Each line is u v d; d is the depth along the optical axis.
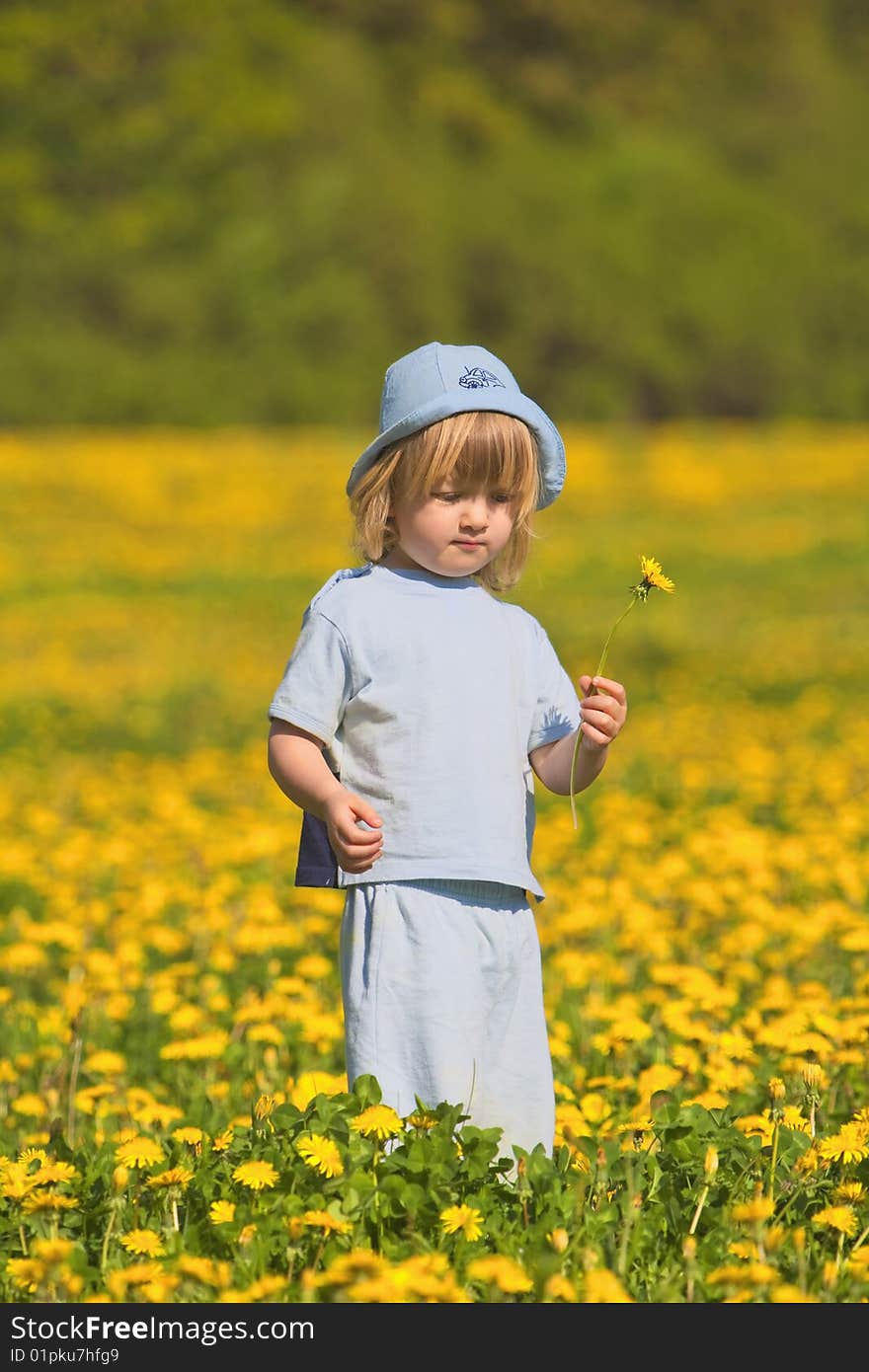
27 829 12.39
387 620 4.35
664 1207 4.05
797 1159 4.31
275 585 31.83
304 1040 6.13
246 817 11.95
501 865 4.24
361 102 70.75
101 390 63.53
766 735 15.77
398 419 4.37
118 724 18.17
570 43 78.06
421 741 4.27
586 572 32.22
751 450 47.09
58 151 66.56
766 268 73.44
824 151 80.56
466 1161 3.99
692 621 25.78
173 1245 3.87
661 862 9.63
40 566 33.47
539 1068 4.34
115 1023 6.81
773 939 7.78
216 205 68.44
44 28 64.38
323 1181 3.99
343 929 4.32
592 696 4.38
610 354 70.00
